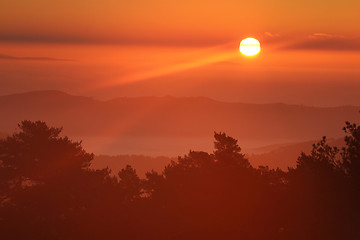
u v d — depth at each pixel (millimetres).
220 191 94875
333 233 77438
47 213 121312
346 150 82562
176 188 107062
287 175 92500
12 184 136875
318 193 82125
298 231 79875
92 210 107562
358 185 79750
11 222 100562
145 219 97125
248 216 86875
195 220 89562
